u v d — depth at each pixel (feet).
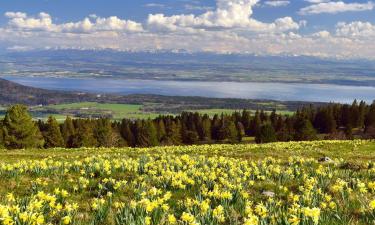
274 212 29.71
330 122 384.27
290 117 433.89
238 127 394.52
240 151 113.29
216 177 51.26
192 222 26.12
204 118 442.91
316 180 46.03
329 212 31.12
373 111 386.93
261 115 454.40
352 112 408.46
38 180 47.06
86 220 31.53
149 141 337.11
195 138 378.12
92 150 131.03
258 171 53.47
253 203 40.06
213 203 37.47
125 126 383.86
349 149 121.80
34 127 231.30
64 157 98.22
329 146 129.39
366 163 68.59
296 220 25.43
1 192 45.44
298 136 325.42
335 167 65.67
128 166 60.80
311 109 446.19
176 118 456.04
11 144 222.28
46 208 32.73
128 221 28.04
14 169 57.41
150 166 60.13
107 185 47.50
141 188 44.09
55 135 290.56
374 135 340.80
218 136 407.23
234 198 38.04
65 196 41.32
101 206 33.55
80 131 308.60
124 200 41.24
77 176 56.75
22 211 30.14
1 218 25.20
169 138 356.59
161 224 28.76
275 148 121.60
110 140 321.52
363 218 30.48
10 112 223.71
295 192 45.47
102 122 334.44
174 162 63.00
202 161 67.10
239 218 32.83
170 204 39.47
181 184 45.44
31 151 130.62
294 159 77.30
